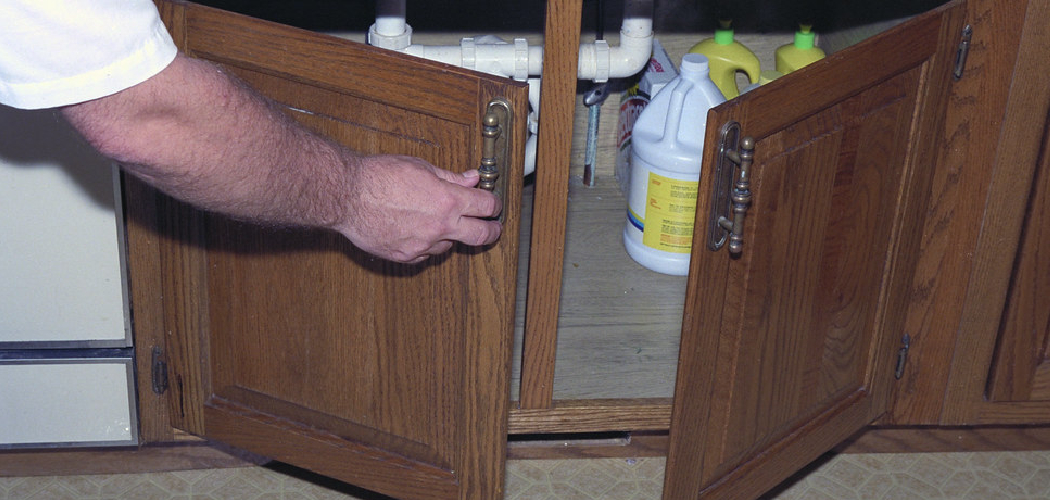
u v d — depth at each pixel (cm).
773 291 120
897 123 124
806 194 116
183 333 135
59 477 153
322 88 111
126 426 148
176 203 126
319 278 123
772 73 180
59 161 128
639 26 162
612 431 159
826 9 183
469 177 106
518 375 147
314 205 102
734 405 124
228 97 94
